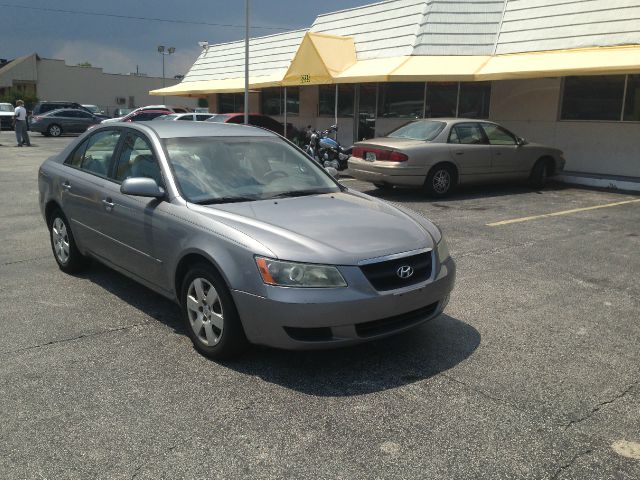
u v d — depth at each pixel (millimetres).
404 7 17078
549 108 14453
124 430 3182
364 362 4047
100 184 5191
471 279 6012
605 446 3096
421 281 3922
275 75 21484
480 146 11188
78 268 5949
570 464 2936
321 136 15461
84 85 58188
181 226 4148
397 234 4027
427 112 17047
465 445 3084
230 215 4078
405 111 17562
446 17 15820
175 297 4344
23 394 3549
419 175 10602
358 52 17938
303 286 3570
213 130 5199
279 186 4824
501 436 3170
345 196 4879
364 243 3818
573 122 14062
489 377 3855
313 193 4859
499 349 4301
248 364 3988
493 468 2896
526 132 14984
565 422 3320
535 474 2855
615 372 3961
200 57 27562
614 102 13352
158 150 4688
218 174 4676
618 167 13406
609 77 13336
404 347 4312
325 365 3992
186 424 3248
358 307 3607
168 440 3096
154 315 4871
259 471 2854
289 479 2799
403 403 3504
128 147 5129
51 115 31828
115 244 4980
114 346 4258
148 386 3666
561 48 13531
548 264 6590
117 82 59938
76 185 5500
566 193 11828
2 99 49438
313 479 2801
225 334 3859
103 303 5145
